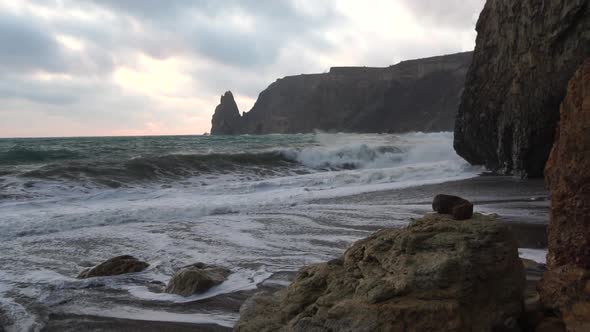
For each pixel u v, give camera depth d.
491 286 3.56
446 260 3.47
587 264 3.48
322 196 13.80
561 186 3.69
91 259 7.70
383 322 3.38
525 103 16.19
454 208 4.06
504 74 17.94
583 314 3.39
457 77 113.19
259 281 6.46
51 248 8.28
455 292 3.41
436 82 116.44
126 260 7.10
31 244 8.51
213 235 9.19
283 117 144.62
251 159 21.52
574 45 13.95
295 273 6.80
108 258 7.75
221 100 162.38
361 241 4.32
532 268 5.89
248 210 11.80
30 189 12.88
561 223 3.69
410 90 118.25
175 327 5.01
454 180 16.91
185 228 9.81
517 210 10.84
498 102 18.31
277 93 152.25
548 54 14.95
